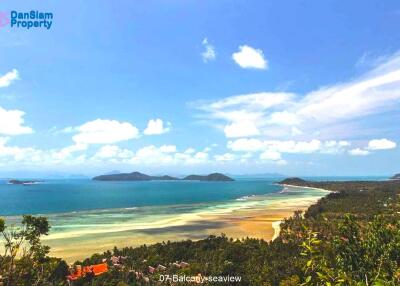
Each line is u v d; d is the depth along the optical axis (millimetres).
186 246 104438
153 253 95375
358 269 16906
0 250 94562
